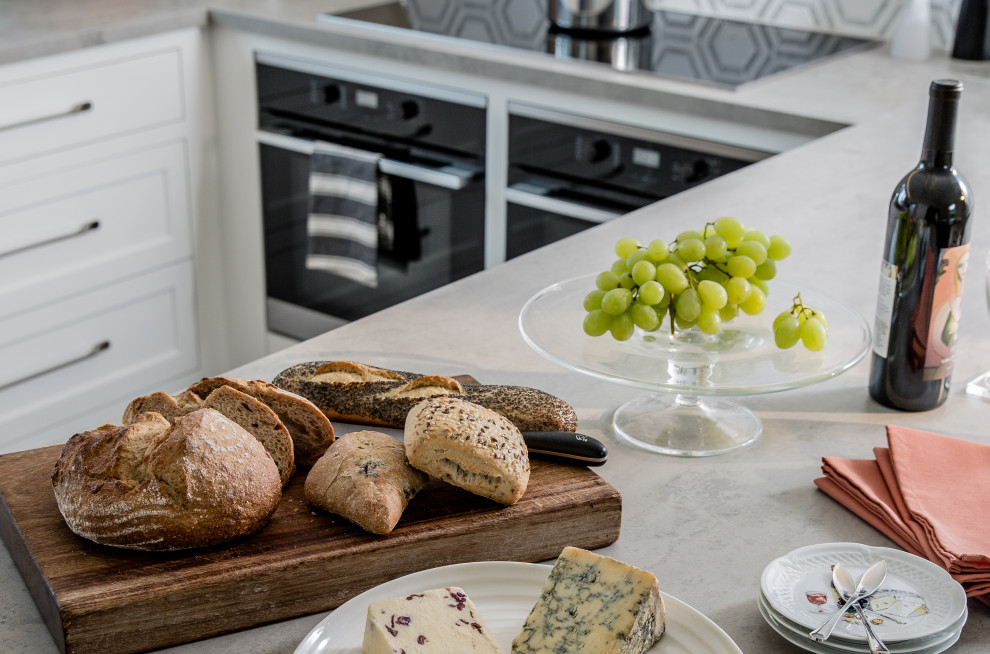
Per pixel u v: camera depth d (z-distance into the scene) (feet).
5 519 2.76
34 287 8.14
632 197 7.51
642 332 3.47
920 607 2.48
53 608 2.40
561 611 2.36
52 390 8.54
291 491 2.90
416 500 2.85
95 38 7.91
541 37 8.37
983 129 6.51
